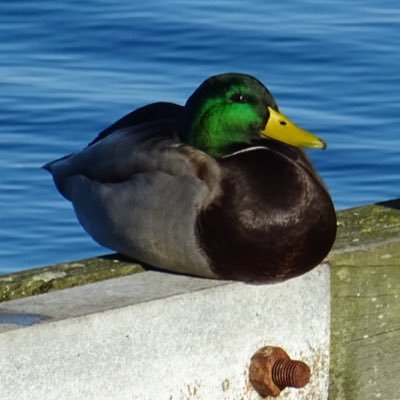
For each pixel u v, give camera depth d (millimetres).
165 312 7555
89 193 8969
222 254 8188
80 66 18156
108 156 8875
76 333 7168
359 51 18734
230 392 7918
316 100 17344
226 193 8227
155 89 17422
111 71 18016
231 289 7879
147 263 8641
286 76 18000
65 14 19844
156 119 9070
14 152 16000
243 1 20375
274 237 8141
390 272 8422
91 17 19734
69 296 7520
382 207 9000
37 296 7508
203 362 7762
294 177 8273
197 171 8336
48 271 8273
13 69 18062
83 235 14633
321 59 18484
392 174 15766
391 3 20578
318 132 16500
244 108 8469
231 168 8320
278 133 8500
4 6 20125
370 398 8484
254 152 8422
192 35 19078
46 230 14719
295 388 7996
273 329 8078
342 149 16203
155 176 8477
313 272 8211
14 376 6957
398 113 17000
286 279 8117
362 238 8453
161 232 8383
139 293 7613
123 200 8609
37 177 15562
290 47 18797
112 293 7594
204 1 20359
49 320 7082
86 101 17062
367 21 19781
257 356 7965
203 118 8531
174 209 8328
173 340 7613
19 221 14875
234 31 19203
